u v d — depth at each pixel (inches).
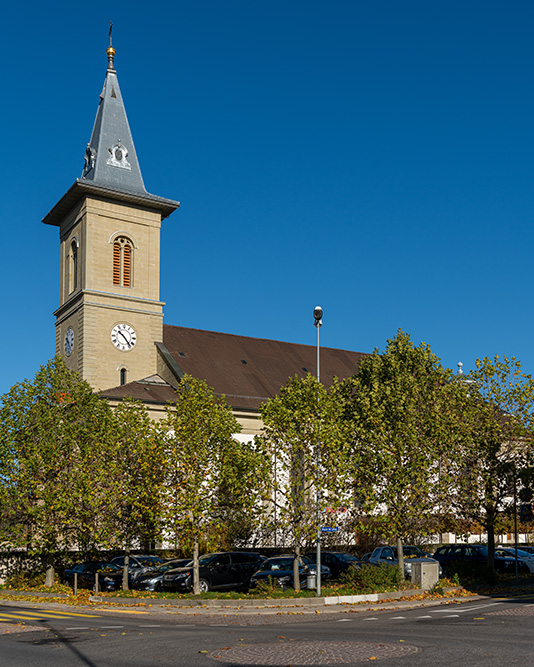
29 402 1428.4
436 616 800.9
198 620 873.5
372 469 1213.1
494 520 1320.1
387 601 1020.5
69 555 1462.8
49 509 1317.7
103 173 2090.3
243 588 1238.3
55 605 1114.7
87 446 1341.0
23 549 1585.9
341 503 1122.0
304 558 1268.5
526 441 1323.8
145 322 2080.5
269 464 1124.5
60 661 546.9
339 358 2534.5
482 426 1311.5
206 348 2237.9
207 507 1165.1
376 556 1360.7
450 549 1417.3
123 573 1253.7
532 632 629.6
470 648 546.3
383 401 1243.8
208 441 1177.4
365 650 552.7
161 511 1161.4
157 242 2139.5
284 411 1123.9
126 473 1231.5
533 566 1407.5
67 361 2066.9
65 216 2180.1
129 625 803.4
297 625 781.3
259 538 1722.4
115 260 2073.1
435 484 1234.6
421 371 1300.4
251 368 2239.2
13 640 676.7
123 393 1893.5
